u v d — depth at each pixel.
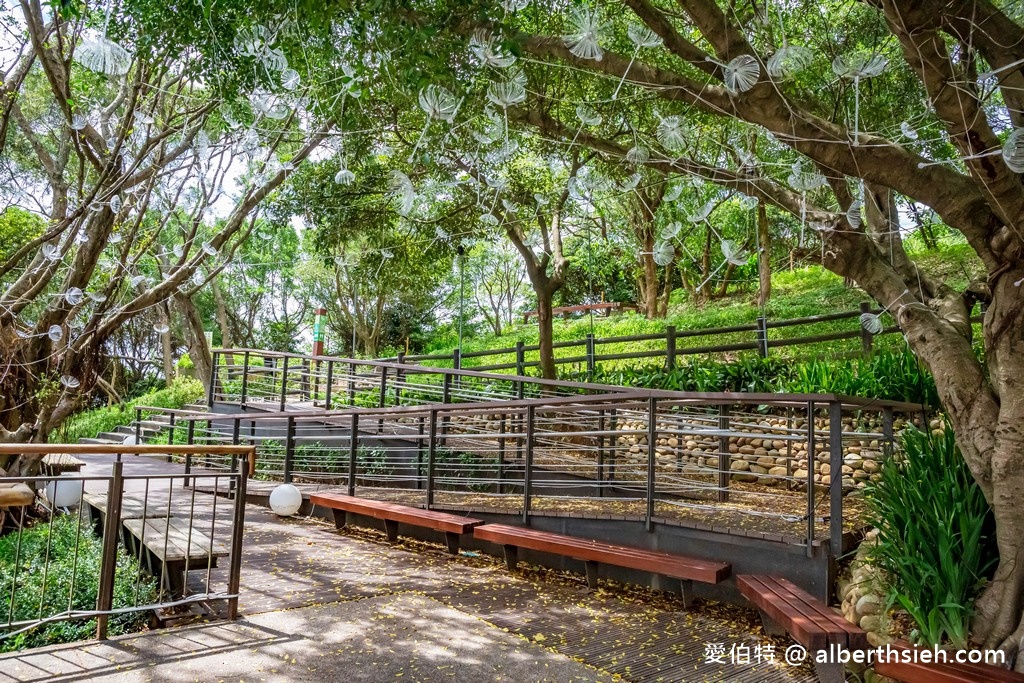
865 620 2.90
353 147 6.54
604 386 5.68
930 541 2.83
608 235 10.95
